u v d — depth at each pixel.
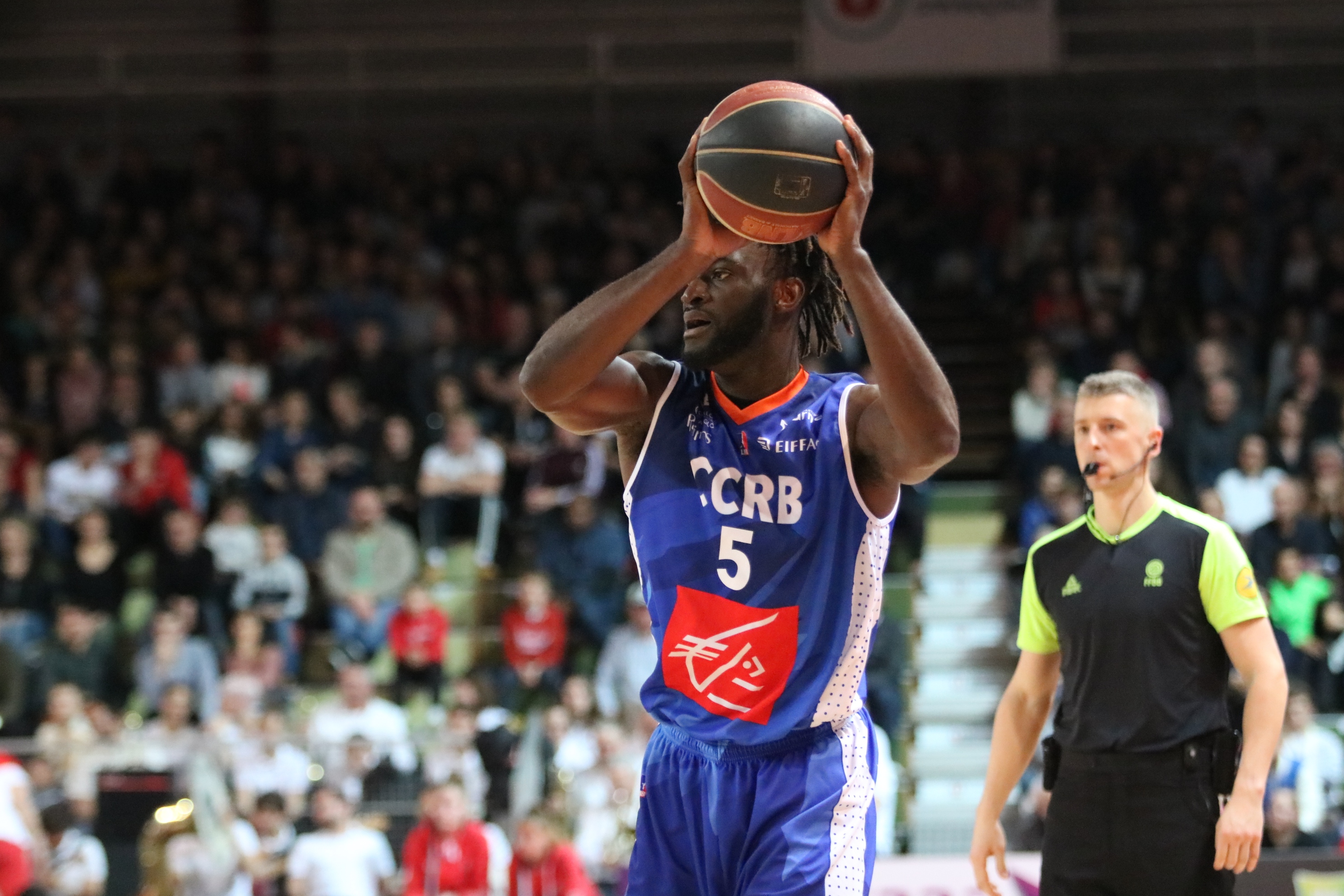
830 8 17.61
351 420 14.24
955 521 14.48
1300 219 17.55
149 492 13.59
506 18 20.31
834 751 3.69
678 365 3.76
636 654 11.91
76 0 20.39
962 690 13.13
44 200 18.23
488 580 13.73
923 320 17.36
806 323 3.76
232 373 15.23
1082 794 4.55
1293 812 9.32
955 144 20.23
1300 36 20.02
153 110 20.48
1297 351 15.29
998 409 16.23
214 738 9.26
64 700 10.82
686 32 20.12
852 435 3.59
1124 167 18.44
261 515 13.73
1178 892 4.41
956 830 11.55
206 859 8.77
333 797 8.91
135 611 12.81
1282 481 12.44
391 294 16.45
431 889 8.70
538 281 16.80
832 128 3.19
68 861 8.73
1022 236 17.48
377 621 12.77
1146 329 15.73
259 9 20.31
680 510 3.62
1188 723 4.45
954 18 17.55
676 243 3.31
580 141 20.28
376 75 20.42
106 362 16.31
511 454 13.97
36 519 13.48
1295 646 11.69
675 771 3.78
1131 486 4.58
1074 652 4.59
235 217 18.11
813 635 3.60
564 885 8.59
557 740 9.98
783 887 3.60
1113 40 20.16
